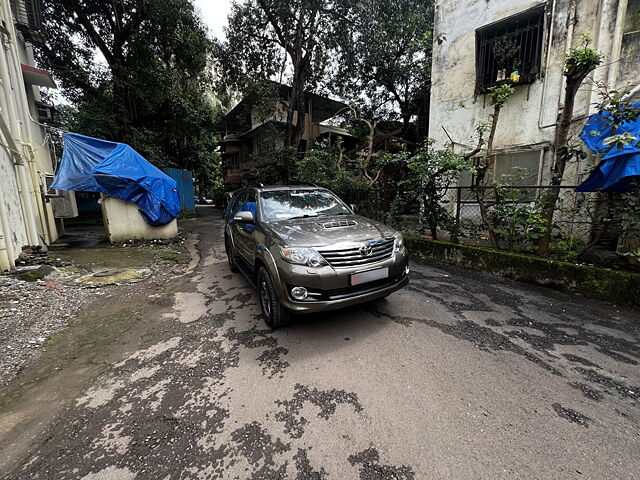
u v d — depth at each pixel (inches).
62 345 118.2
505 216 204.5
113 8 495.8
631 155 145.9
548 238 184.7
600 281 152.8
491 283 182.4
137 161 326.3
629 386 88.7
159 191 326.3
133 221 322.3
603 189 161.5
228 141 924.0
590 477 60.4
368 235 124.6
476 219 232.1
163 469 64.1
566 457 65.0
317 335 122.0
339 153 420.2
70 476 62.8
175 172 680.4
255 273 145.6
